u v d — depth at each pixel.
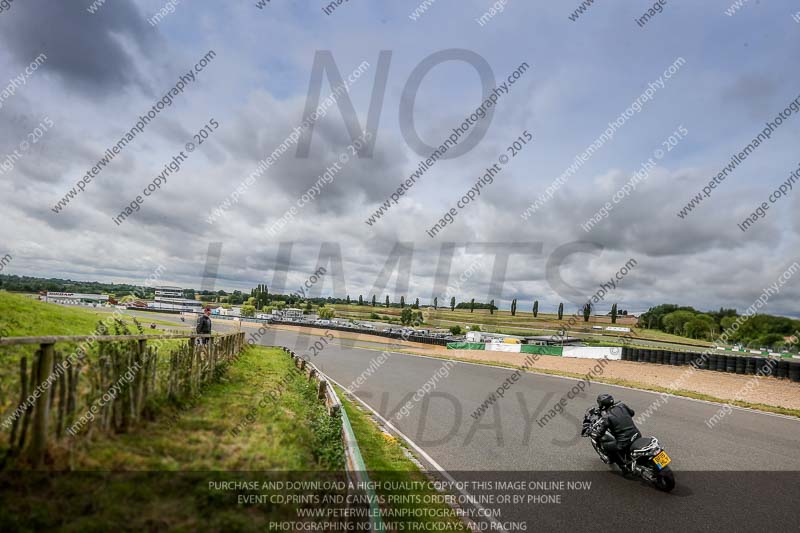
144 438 5.73
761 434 9.62
